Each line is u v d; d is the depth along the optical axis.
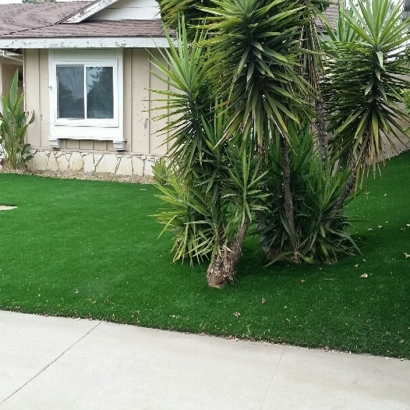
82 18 11.80
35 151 11.97
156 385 3.46
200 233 5.31
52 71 11.44
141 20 11.73
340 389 3.39
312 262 5.36
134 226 7.12
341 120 5.12
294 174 5.33
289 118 4.56
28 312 4.69
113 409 3.18
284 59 4.11
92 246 6.23
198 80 4.63
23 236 6.65
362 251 5.61
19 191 9.54
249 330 4.23
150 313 4.55
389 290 4.64
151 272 5.36
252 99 4.33
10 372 3.63
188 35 5.29
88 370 3.67
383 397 3.30
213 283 4.96
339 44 4.82
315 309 4.45
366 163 5.08
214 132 4.79
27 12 15.84
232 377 3.56
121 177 11.23
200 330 4.29
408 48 4.89
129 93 11.12
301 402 3.24
